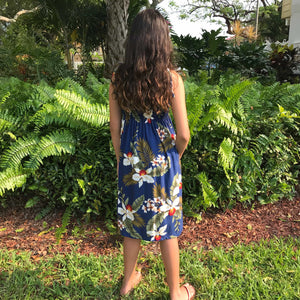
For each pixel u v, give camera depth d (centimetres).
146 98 162
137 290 209
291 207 321
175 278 192
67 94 268
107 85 361
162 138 175
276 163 319
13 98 314
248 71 786
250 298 195
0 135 291
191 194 296
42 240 266
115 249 255
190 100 287
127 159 177
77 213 299
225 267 227
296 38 1039
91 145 287
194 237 273
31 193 309
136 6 985
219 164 297
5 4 1396
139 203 177
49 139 269
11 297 199
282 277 215
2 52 701
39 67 694
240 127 301
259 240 266
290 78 838
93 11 961
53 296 205
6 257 240
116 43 732
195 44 775
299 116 319
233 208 317
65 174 281
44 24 1006
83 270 227
